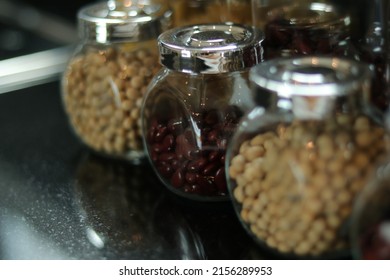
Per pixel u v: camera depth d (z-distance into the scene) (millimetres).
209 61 496
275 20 539
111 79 571
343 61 466
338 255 466
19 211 549
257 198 470
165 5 593
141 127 546
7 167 608
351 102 448
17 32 1033
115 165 603
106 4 612
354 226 429
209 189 524
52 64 820
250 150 470
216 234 512
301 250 463
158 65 572
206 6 592
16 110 709
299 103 445
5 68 814
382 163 434
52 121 683
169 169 534
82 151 627
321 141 446
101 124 585
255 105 479
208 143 515
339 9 558
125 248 504
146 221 529
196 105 517
